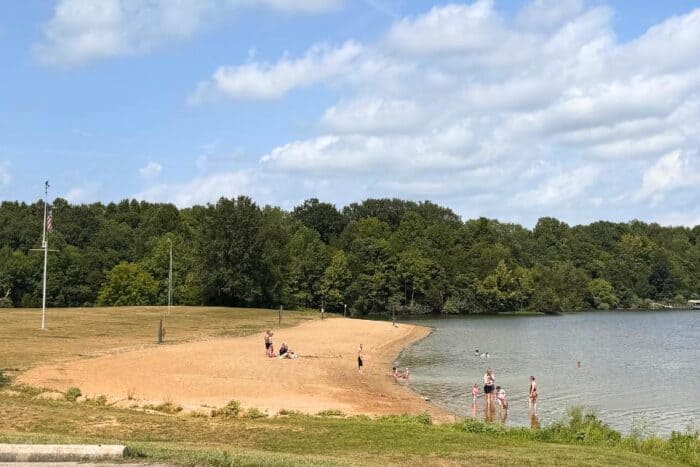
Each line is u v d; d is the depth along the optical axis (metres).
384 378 43.72
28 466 12.09
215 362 42.34
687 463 20.53
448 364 53.16
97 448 12.73
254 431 19.47
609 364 54.09
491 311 144.62
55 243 113.56
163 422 20.19
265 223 116.75
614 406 35.78
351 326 84.50
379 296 138.50
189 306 106.69
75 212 133.00
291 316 94.00
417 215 163.50
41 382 29.97
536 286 145.00
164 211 141.25
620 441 22.73
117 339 52.94
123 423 19.44
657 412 34.22
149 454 12.99
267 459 13.52
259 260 111.00
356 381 40.44
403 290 141.62
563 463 16.47
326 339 65.25
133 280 112.56
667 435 28.72
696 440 23.00
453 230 161.62
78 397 26.59
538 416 32.84
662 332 90.81
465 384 42.66
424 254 146.25
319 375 40.84
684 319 121.50
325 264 132.38
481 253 149.12
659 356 60.25
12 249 118.62
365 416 26.42
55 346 45.62
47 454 12.48
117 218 149.88
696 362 55.62
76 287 112.44
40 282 108.50
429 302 142.50
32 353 40.91
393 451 17.28
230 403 26.53
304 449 17.23
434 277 143.12
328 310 131.50
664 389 41.44
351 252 142.25
